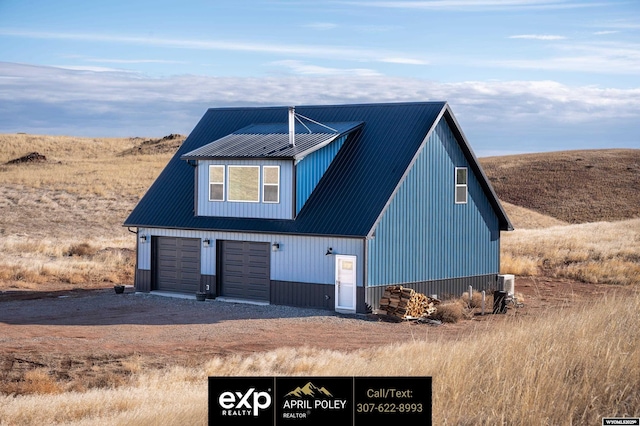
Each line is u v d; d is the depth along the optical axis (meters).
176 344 24.00
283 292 31.58
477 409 10.36
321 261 30.52
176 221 34.53
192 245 34.44
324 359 19.72
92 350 22.97
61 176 85.38
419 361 13.05
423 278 32.25
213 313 30.03
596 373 11.03
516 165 126.50
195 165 34.25
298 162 31.52
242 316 29.30
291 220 31.48
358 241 29.52
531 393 10.38
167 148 120.25
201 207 34.12
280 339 24.77
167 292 35.22
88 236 60.31
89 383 19.31
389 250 30.50
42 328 26.88
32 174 86.56
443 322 28.22
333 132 33.38
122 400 15.30
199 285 34.12
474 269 35.22
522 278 41.31
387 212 30.38
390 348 19.81
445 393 11.03
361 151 32.81
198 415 11.89
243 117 38.78
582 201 106.38
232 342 24.33
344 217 30.27
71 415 14.35
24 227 62.50
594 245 50.97
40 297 34.97
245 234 32.59
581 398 10.37
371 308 29.62
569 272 41.62
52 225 63.84
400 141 32.28
